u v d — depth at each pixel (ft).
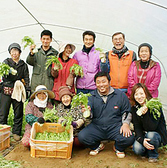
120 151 15.43
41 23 25.64
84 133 15.62
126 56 18.45
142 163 14.30
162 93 28.66
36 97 17.44
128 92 18.02
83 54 19.24
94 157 15.33
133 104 15.37
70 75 18.39
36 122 16.01
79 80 19.22
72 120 16.22
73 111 16.80
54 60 17.48
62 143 14.46
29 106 17.29
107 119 15.72
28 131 16.79
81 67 17.99
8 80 18.79
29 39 17.87
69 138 15.51
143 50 17.01
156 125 14.57
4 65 17.61
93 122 16.29
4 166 13.26
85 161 14.66
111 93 16.08
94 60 18.80
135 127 15.23
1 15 21.77
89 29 25.95
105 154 15.84
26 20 24.11
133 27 21.80
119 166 13.82
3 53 30.83
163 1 16.35
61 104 17.26
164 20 18.44
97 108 15.97
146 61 17.43
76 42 32.81
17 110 19.03
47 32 18.57
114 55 18.66
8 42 27.99
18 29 25.73
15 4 20.42
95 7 20.15
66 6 20.83
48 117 16.26
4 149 16.46
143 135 14.94
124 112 15.94
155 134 14.38
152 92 17.21
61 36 30.91
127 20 20.98
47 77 18.95
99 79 15.44
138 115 14.84
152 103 14.01
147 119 14.49
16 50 18.75
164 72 26.00
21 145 17.34
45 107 17.51
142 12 18.80
